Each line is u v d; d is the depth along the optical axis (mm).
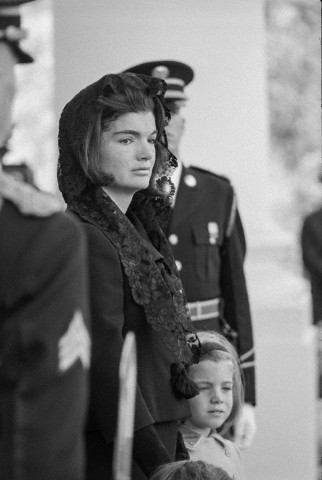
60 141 4898
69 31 9117
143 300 4758
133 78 4891
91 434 4695
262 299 9078
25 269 3492
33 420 3432
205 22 9219
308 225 11242
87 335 3596
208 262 6770
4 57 3697
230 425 6070
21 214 3535
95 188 4820
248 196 9430
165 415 4852
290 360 8992
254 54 9289
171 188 5137
